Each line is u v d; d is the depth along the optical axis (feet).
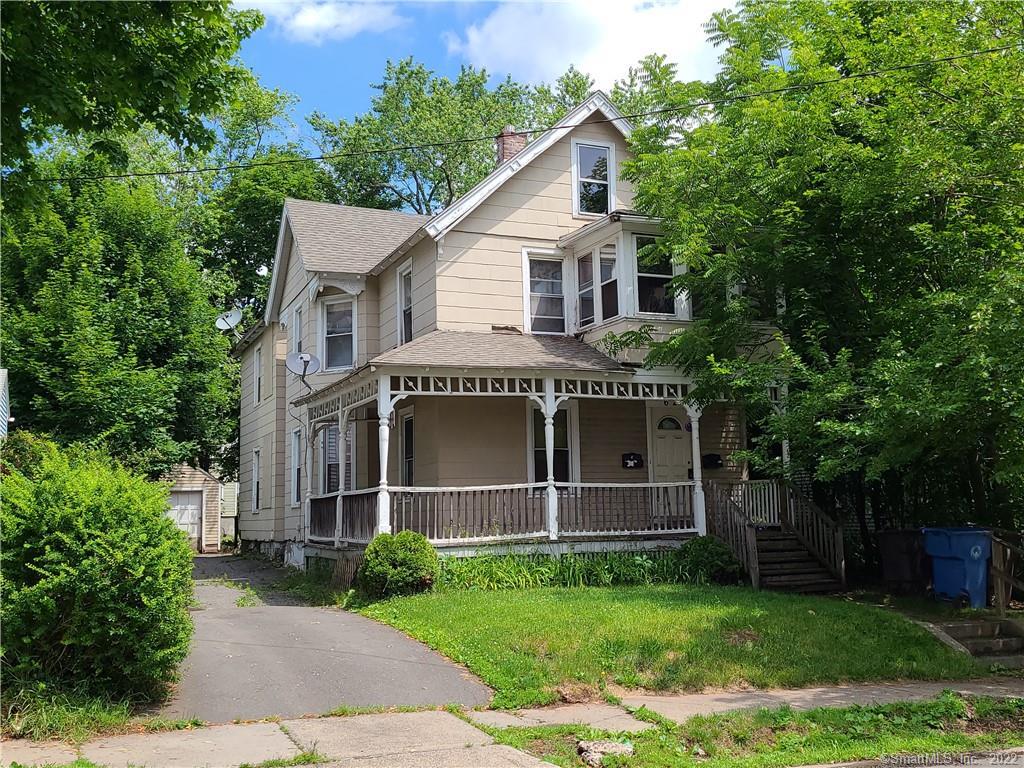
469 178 125.70
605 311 58.65
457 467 56.39
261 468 84.43
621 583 50.08
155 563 26.55
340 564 53.98
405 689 29.68
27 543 25.76
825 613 40.63
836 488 59.62
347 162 124.36
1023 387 35.22
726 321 53.16
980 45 41.01
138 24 26.35
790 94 51.34
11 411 58.65
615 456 61.46
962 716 28.32
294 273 75.46
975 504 49.34
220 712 26.66
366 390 53.21
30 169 26.89
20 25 24.48
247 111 118.73
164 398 63.77
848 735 25.70
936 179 42.68
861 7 49.32
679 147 55.26
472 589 46.52
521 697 28.73
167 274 68.08
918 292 49.93
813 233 52.42
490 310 59.82
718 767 22.13
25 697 24.34
